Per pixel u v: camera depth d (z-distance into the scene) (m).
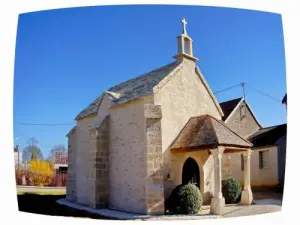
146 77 19.00
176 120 18.06
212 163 19.08
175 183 17.59
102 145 19.00
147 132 16.52
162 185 16.23
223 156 19.72
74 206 19.06
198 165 18.61
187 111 18.59
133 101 17.66
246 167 18.38
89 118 21.30
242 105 20.20
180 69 18.41
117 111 18.75
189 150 17.19
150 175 16.31
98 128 18.94
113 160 18.78
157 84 17.28
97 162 18.80
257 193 19.17
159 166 16.36
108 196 18.89
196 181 18.52
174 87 18.09
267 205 17.16
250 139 20.05
